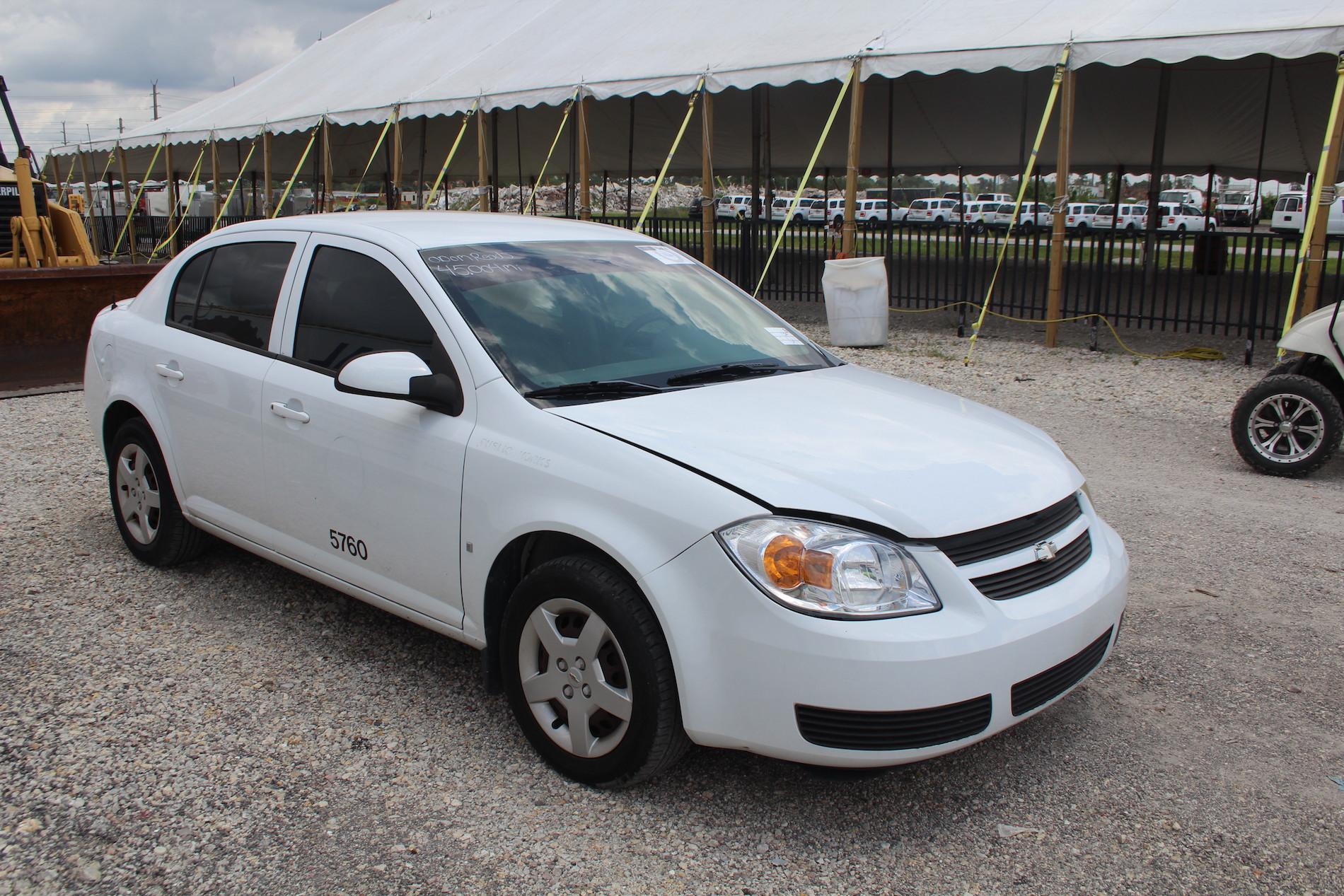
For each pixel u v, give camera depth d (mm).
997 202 37062
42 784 3135
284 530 4109
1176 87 19078
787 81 12812
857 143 12438
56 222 12000
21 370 9289
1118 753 3445
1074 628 3049
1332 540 5523
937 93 20500
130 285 9734
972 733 2832
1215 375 10328
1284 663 4098
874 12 13867
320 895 2664
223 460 4312
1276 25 9711
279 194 35625
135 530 4965
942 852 2906
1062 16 11875
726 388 3629
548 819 3012
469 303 3629
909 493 2961
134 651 4070
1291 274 20578
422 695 3750
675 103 22297
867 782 3258
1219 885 2773
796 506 2822
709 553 2814
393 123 17500
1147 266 18641
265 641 4180
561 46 17453
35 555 5121
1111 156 23172
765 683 2754
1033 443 3570
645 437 3109
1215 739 3539
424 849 2859
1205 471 6945
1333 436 6547
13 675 3855
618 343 3771
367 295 3879
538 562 3371
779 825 3018
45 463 6836
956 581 2846
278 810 3027
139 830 2922
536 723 3250
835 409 3510
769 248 17219
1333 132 9469
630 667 2949
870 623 2727
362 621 4402
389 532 3645
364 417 3674
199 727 3494
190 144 23703
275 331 4156
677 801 3125
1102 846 2941
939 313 15352
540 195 35344
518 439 3262
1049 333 12070
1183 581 4938
